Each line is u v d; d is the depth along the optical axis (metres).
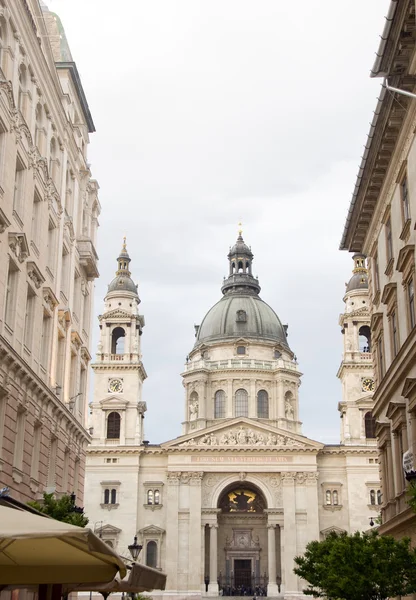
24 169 42.44
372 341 51.44
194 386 138.88
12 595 36.88
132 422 123.19
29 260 42.81
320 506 118.25
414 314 39.12
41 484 45.16
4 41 38.75
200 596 111.81
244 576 123.62
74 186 57.00
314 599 108.19
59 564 16.09
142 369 128.25
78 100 58.31
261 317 147.50
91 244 59.53
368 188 46.34
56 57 56.31
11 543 15.00
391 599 41.94
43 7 58.78
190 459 119.06
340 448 119.81
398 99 37.34
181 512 116.75
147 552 116.00
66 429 52.44
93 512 117.69
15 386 39.62
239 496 126.69
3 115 37.91
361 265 132.62
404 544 33.38
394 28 33.56
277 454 119.19
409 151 38.69
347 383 124.56
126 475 119.31
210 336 145.88
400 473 42.84
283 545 115.19
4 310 38.31
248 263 158.50
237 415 135.75
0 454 37.41
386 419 46.78
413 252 38.66
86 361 61.78
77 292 58.62
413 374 38.94
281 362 138.62
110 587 20.45
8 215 38.97
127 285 133.38
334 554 35.09
